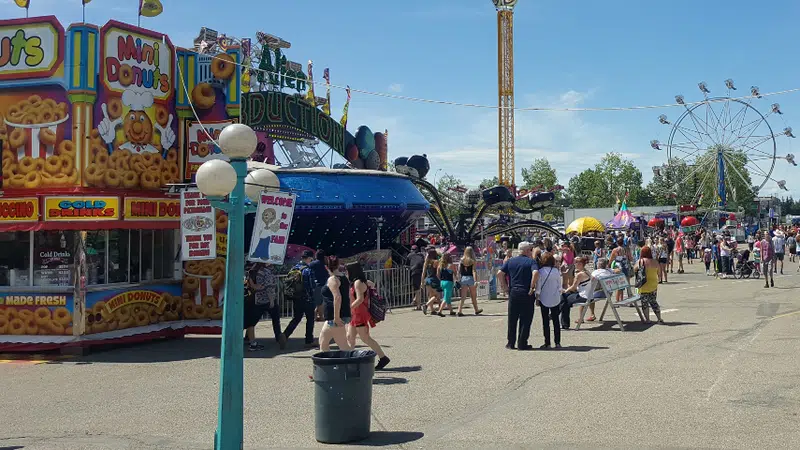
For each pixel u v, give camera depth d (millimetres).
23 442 6746
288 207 7309
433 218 28281
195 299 13523
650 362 9828
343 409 6492
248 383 9305
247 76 23328
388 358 10023
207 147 13359
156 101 13031
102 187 12039
